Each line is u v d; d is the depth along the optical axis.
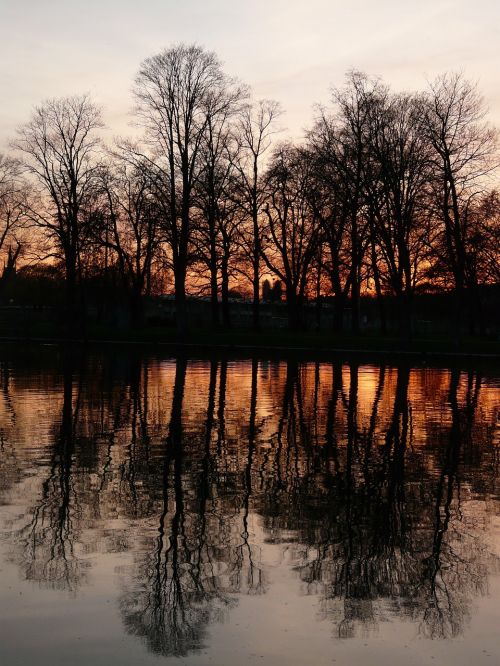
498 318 70.56
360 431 15.49
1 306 88.19
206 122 49.28
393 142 44.41
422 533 8.52
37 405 18.62
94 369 30.88
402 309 45.94
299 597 6.70
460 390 24.27
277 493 10.16
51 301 77.44
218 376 28.20
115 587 6.85
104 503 9.50
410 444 14.02
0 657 5.53
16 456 12.20
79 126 55.06
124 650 5.65
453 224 44.56
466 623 6.21
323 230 56.34
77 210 53.03
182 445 13.46
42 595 6.64
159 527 8.58
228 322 60.91
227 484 10.60
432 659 5.59
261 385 24.94
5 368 30.84
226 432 15.02
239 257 58.78
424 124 42.34
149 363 35.03
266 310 96.75
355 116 45.47
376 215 45.19
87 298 73.19
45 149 54.97
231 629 6.04
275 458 12.49
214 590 6.82
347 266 53.31
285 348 46.12
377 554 7.81
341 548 7.98
